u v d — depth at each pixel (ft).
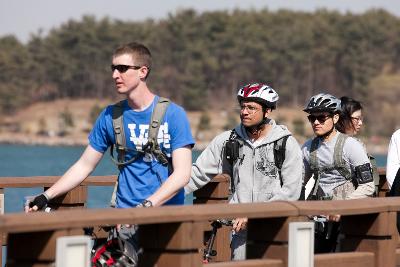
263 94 50.72
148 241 40.27
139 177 45.03
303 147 56.03
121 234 44.52
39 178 57.47
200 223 40.04
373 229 47.91
